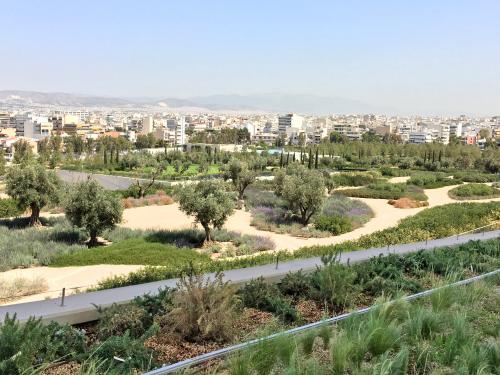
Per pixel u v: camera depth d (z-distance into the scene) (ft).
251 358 15.71
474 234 53.01
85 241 85.92
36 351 14.89
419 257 34.04
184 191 86.43
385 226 111.24
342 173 238.27
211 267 36.32
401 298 21.89
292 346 16.62
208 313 19.10
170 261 64.49
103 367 15.58
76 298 21.65
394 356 17.44
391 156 343.26
